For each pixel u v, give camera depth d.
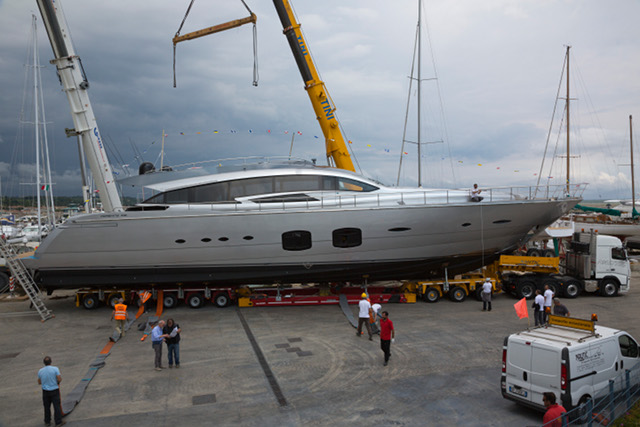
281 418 7.04
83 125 15.74
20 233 37.38
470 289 15.56
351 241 14.50
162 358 10.05
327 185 15.05
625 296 16.03
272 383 8.49
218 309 14.91
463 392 7.88
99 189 16.19
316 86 17.20
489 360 9.51
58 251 14.47
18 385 8.68
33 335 12.20
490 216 14.83
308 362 9.62
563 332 7.23
